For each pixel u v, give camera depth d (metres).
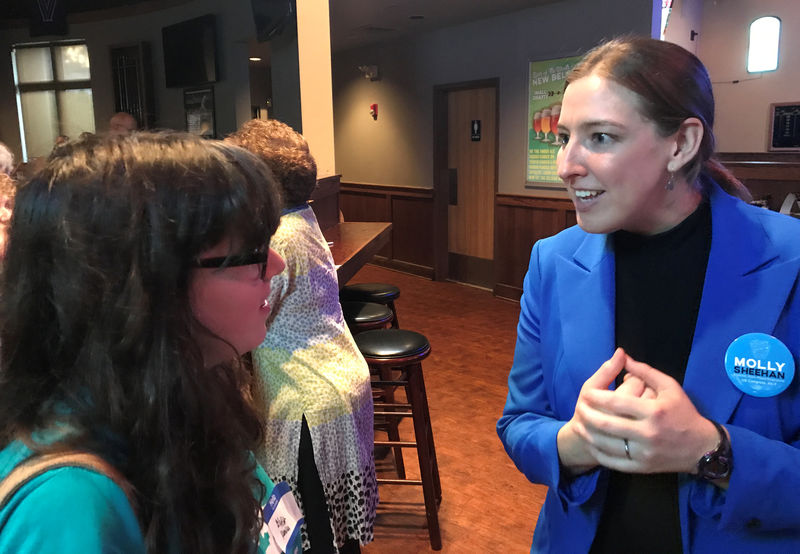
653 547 0.90
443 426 3.41
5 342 0.51
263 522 0.70
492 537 2.43
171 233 0.50
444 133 6.89
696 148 0.82
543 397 1.06
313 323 1.63
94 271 0.49
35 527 0.43
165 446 0.51
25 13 4.00
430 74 6.84
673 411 0.76
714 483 0.80
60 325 0.50
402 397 3.73
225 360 0.60
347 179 8.50
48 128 4.14
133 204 0.49
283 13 3.63
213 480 0.57
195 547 0.53
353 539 1.76
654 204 0.87
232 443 0.59
